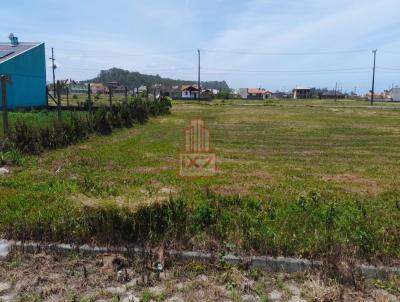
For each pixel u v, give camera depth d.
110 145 11.76
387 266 3.75
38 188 6.34
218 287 3.43
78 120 12.71
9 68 28.48
